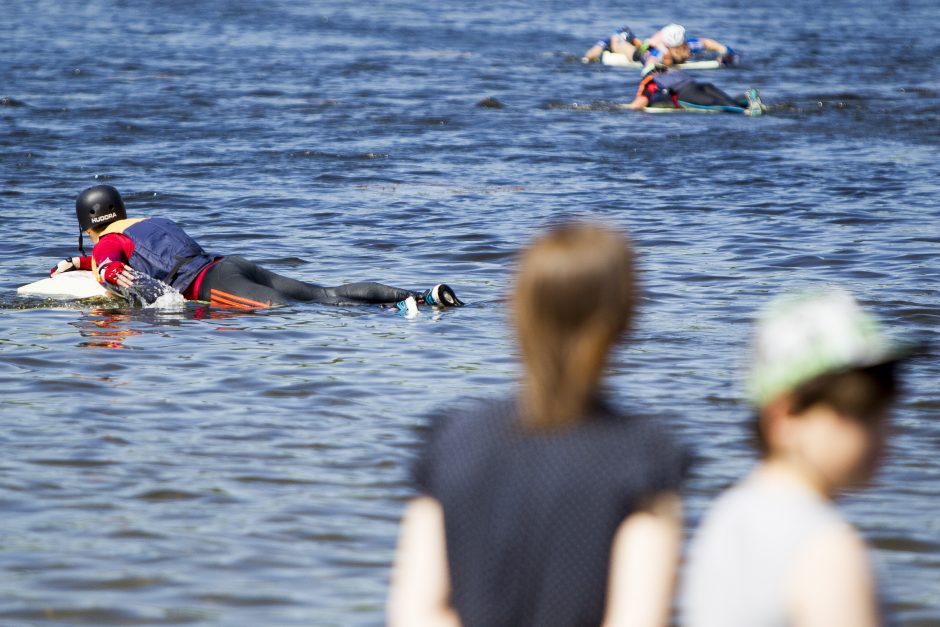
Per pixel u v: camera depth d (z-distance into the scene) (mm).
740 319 34031
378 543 19141
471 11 176875
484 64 114250
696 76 103875
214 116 81625
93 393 27031
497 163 65062
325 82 100062
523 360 9406
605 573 9055
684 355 30234
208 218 50531
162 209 52406
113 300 37031
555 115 84062
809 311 9062
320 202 54250
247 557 18516
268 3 188125
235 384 27828
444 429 9680
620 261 9305
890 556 18609
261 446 23547
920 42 134500
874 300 35750
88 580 17625
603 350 9281
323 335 32781
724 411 25719
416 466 9711
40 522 19750
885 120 80438
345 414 25656
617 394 26859
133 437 24031
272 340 32156
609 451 9156
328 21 158500
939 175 60062
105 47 125250
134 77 101500
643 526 9055
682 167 63594
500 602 9188
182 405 26172
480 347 31531
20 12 168375
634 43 115688
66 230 47656
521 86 99062
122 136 73062
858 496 20953
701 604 9094
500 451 9328
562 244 9320
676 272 40250
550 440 9250
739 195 55406
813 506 8875
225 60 115250
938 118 81062
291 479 21812
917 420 24984
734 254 43031
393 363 29812
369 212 51844
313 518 20062
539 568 9117
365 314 35469
